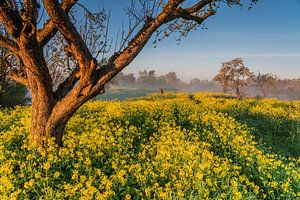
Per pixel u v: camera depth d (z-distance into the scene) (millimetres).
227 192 6684
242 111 19156
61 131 8188
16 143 9594
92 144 8594
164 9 6746
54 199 5922
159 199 6293
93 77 7125
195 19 7793
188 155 8484
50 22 7289
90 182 6195
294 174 8203
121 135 10633
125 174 7379
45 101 7891
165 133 10891
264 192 7633
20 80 8289
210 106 19422
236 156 9734
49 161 7469
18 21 7020
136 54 7023
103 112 14320
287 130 15648
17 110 14688
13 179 6723
